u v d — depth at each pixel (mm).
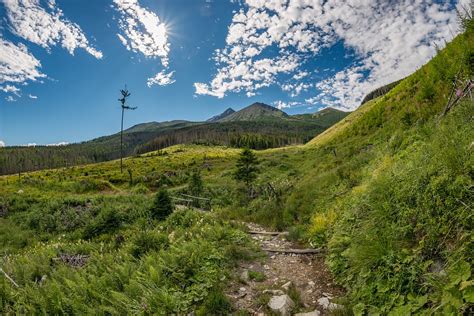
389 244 4586
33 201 29219
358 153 16641
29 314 5449
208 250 7078
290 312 4664
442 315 2988
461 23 10836
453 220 3924
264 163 39719
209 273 5926
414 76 21047
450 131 5523
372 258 4590
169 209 17109
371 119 24078
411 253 4203
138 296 5137
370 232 5441
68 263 9609
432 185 4512
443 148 4867
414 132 9875
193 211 14297
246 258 7352
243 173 28469
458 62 11305
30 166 135250
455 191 4090
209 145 155875
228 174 42062
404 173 5852
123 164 87750
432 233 4090
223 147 149750
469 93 7734
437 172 4742
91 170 78625
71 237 18578
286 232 10102
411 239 4535
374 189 6441
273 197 15719
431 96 13008
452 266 3264
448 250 3611
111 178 53406
